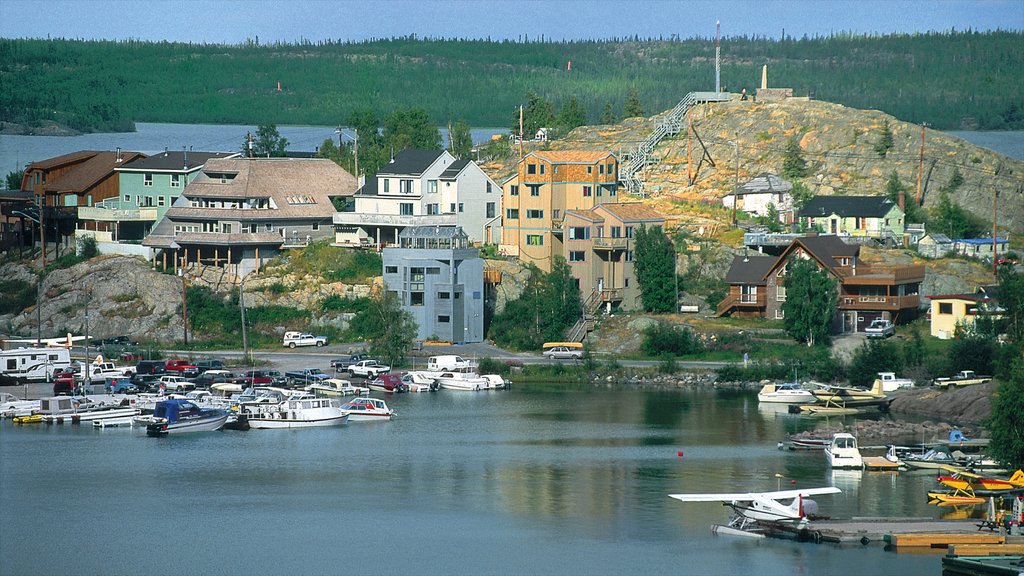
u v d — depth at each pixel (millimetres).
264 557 180375
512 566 175375
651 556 177875
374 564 177000
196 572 175000
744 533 185750
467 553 180625
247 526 193625
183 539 187875
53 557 181250
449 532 189500
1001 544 172375
